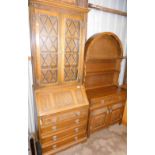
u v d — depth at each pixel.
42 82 1.64
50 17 1.49
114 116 2.42
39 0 1.34
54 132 1.71
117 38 2.31
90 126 2.11
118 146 2.00
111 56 2.53
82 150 1.90
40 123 1.57
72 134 1.89
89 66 2.35
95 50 2.29
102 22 2.33
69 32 1.66
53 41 1.59
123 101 2.45
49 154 1.74
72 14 1.59
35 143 1.70
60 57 1.65
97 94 2.21
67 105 1.73
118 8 2.45
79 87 1.92
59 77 1.72
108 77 2.72
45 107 1.60
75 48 1.77
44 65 1.62
